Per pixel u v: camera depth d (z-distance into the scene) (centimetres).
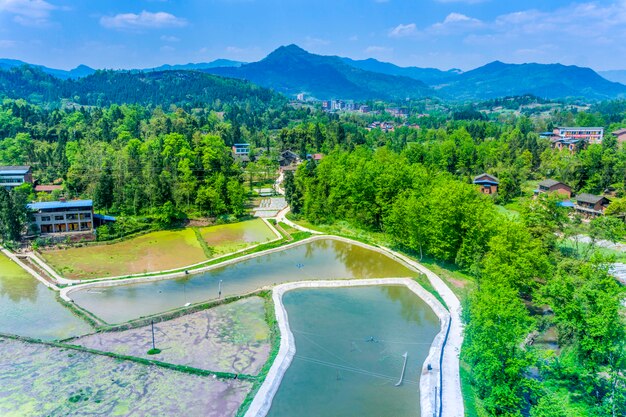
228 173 15962
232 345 6475
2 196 10956
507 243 7606
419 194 11319
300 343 6625
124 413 4988
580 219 11150
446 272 9275
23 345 6306
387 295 8494
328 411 5141
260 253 10775
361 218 12606
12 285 8475
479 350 5000
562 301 5669
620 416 4656
